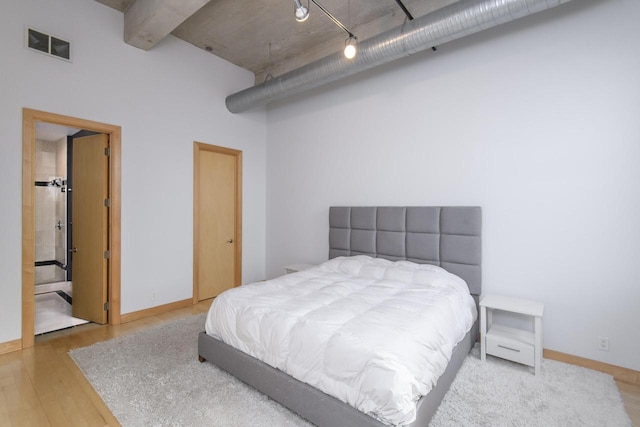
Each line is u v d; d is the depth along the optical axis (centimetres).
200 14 334
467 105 300
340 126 402
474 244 288
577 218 247
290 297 235
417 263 318
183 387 213
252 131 481
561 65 252
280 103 477
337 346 166
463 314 238
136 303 348
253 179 485
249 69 470
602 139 236
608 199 235
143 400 198
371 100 371
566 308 253
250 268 484
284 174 474
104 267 333
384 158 361
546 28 258
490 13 231
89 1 309
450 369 207
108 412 188
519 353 234
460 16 241
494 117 285
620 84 229
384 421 145
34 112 275
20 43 268
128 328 322
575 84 246
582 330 246
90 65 310
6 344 263
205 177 427
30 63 273
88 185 341
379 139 365
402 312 200
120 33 331
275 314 203
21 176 269
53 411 189
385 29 337
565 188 252
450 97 310
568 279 252
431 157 324
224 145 441
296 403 177
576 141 247
